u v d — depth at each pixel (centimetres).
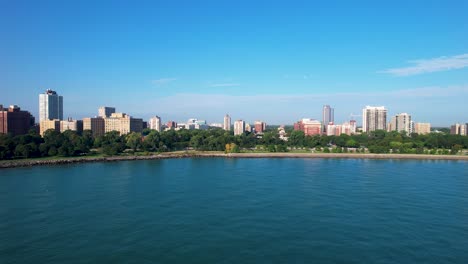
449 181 14038
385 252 6675
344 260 6331
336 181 13938
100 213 9219
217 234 7625
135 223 8375
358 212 9294
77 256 6506
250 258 6412
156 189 12294
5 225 8250
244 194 11425
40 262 6266
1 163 19250
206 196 11138
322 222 8438
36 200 10631
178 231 7819
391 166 19288
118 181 14012
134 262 6250
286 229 7938
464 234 7650
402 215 9025
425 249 6825
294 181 13938
